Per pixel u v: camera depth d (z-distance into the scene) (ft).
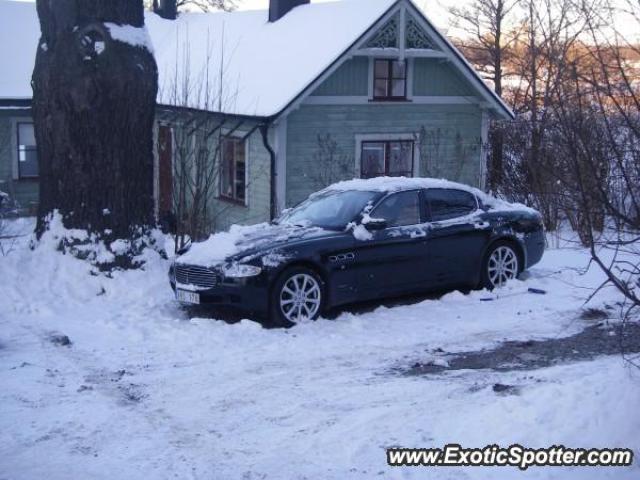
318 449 18.76
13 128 70.49
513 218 37.35
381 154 63.26
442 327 30.35
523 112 62.75
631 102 17.13
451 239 34.94
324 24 64.90
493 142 64.13
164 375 24.27
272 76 61.87
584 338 28.63
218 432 19.86
